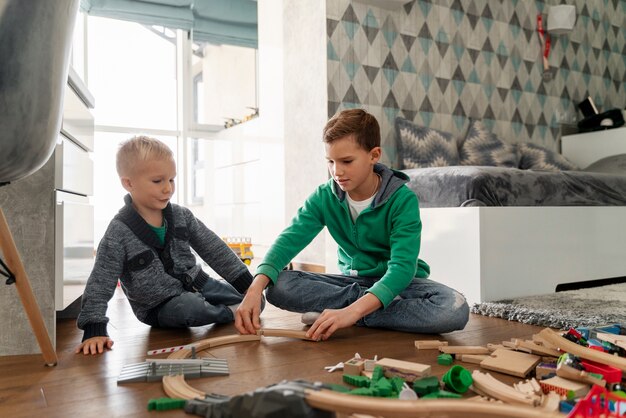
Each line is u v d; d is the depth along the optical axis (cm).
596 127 371
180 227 150
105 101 448
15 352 118
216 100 490
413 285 145
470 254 183
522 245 192
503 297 185
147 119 466
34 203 121
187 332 142
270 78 340
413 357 113
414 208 142
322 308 148
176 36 473
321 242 277
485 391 83
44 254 122
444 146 290
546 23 361
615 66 405
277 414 61
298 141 295
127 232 138
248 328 128
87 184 174
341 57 275
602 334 109
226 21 475
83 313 126
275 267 145
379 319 143
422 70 303
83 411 80
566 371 86
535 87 358
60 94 92
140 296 142
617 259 234
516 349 112
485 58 331
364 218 149
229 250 160
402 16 296
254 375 98
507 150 314
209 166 484
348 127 134
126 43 458
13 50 77
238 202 421
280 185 339
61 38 87
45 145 90
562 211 208
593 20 392
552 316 149
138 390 90
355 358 101
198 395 81
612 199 238
